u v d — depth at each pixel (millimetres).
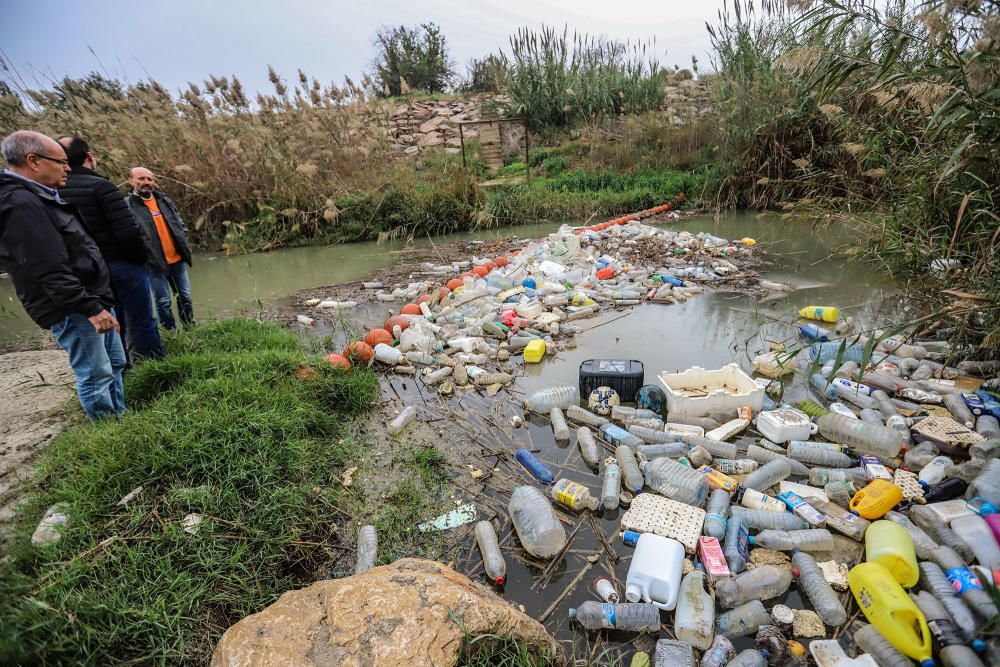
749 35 12352
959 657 1986
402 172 13516
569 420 4145
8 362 5184
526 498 3021
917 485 3004
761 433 3764
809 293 6734
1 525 2770
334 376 4570
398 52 26797
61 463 3146
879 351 4754
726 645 2189
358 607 1921
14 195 2955
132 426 3332
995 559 2463
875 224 5895
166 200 5410
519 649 2021
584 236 9984
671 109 17172
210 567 2607
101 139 11898
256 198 12477
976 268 4172
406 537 3000
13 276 3045
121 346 3775
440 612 1908
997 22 3299
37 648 2076
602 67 19344
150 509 2836
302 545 2918
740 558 2590
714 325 5918
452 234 12617
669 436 3664
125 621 2266
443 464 3643
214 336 5367
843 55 4484
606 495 3121
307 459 3523
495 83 22328
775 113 11672
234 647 1810
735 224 11586
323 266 9977
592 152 16469
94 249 3443
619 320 6246
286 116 13406
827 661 2105
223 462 3182
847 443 3578
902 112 5637
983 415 3639
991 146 3848
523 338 5582
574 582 2646
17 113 11320
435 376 4875
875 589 2232
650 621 2330
